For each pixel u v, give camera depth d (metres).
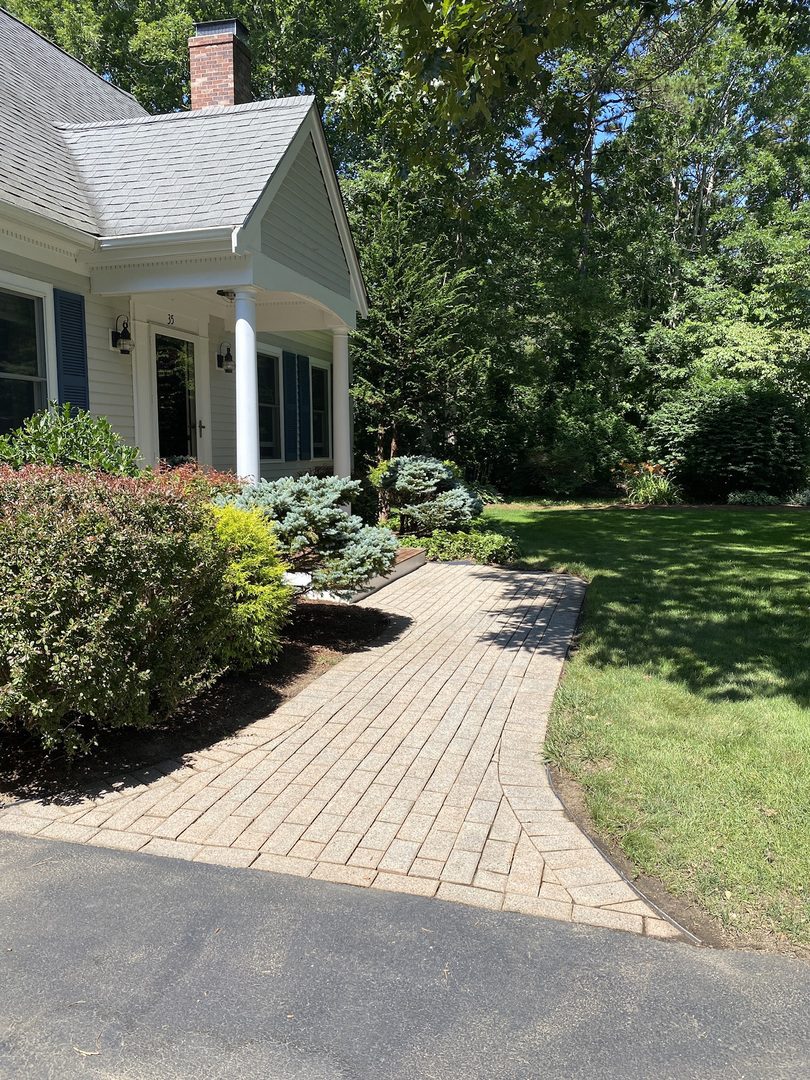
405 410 14.80
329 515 6.30
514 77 6.48
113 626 3.75
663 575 9.15
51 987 2.32
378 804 3.55
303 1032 2.16
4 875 2.95
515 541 11.71
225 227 7.44
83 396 7.95
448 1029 2.17
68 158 8.88
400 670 5.64
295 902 2.78
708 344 22.30
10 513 3.74
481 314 19.03
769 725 4.38
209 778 3.83
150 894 2.82
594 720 4.50
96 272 8.02
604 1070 2.04
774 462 18.77
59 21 22.36
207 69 11.87
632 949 2.54
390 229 15.19
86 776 3.85
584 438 20.58
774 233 23.31
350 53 22.88
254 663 5.46
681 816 3.36
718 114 26.83
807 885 2.86
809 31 7.52
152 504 4.16
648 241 23.77
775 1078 2.02
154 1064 2.04
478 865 3.04
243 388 8.13
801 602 7.57
